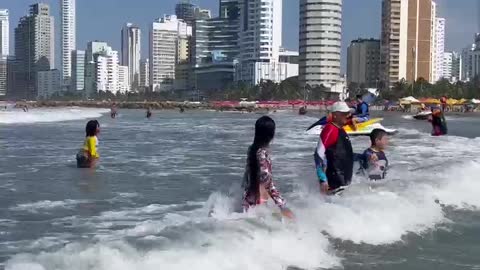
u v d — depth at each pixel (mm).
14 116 53281
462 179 9844
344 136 7578
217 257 4926
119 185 10812
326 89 158750
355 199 7344
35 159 15812
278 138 25281
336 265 5340
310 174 11984
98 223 7188
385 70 168125
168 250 4980
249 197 6414
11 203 8750
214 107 140250
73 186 10656
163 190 10172
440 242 6320
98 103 189750
